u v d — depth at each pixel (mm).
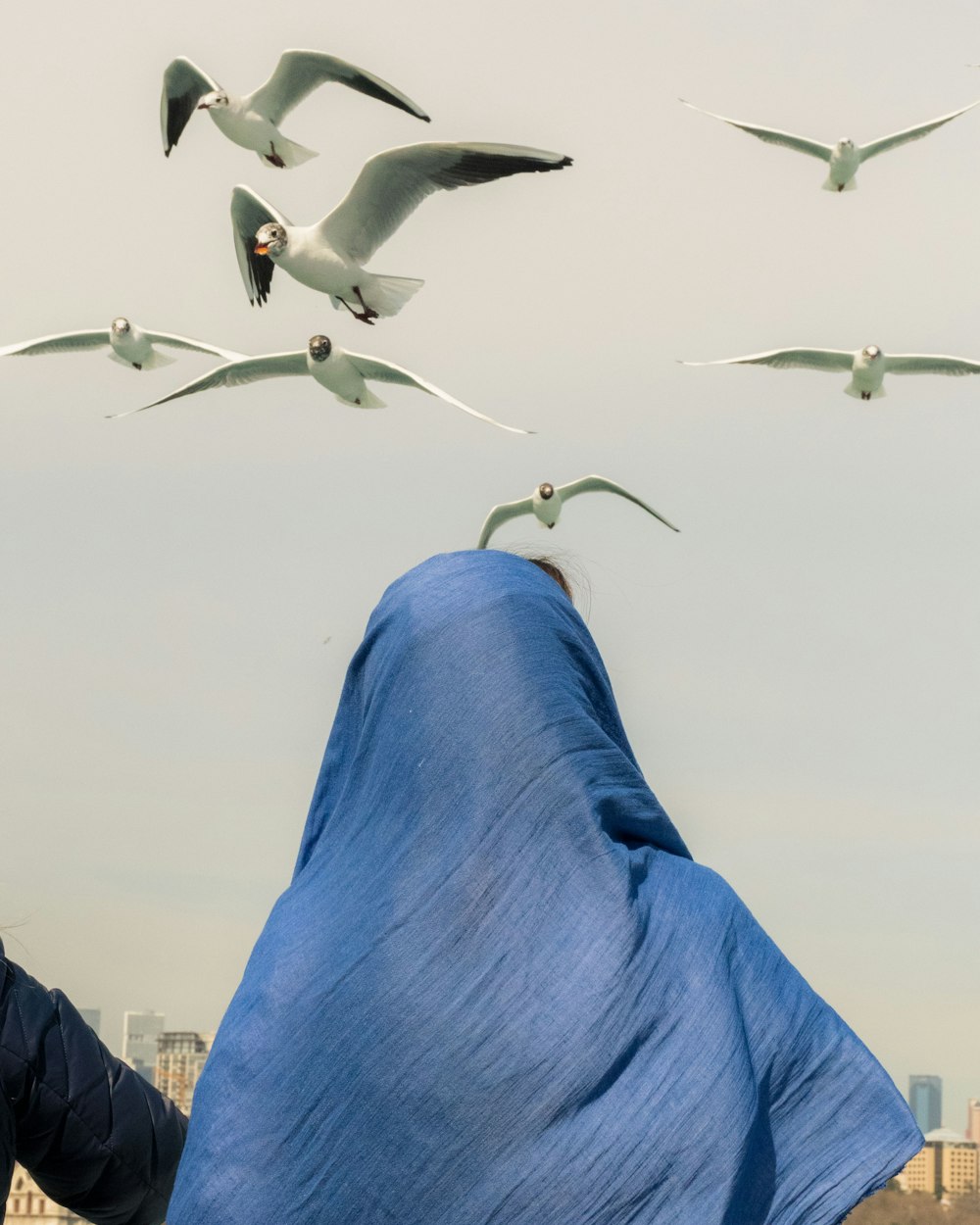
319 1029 2309
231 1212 2273
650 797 2488
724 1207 2180
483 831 2354
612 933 2297
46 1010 2658
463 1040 2258
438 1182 2234
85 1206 2727
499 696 2398
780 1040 2334
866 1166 2275
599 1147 2207
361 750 2512
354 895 2400
